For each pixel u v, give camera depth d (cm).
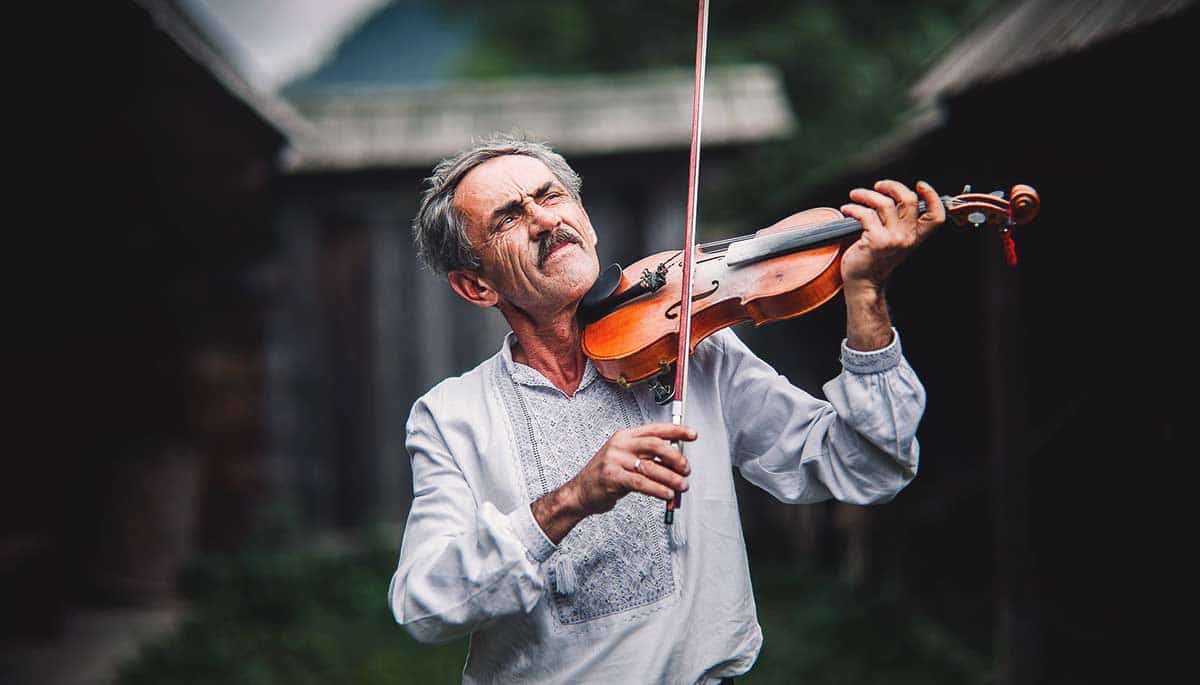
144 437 1216
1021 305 697
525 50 2216
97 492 1177
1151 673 619
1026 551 686
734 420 279
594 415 272
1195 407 584
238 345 1402
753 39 1933
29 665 911
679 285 280
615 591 259
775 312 266
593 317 281
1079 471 693
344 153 1452
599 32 2145
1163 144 546
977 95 599
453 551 253
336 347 1517
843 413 252
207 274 1313
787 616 1027
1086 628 677
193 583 1185
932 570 975
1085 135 587
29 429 1073
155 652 918
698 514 264
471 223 269
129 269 1141
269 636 986
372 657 934
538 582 248
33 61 735
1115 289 646
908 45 1881
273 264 1423
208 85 920
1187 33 470
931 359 1047
